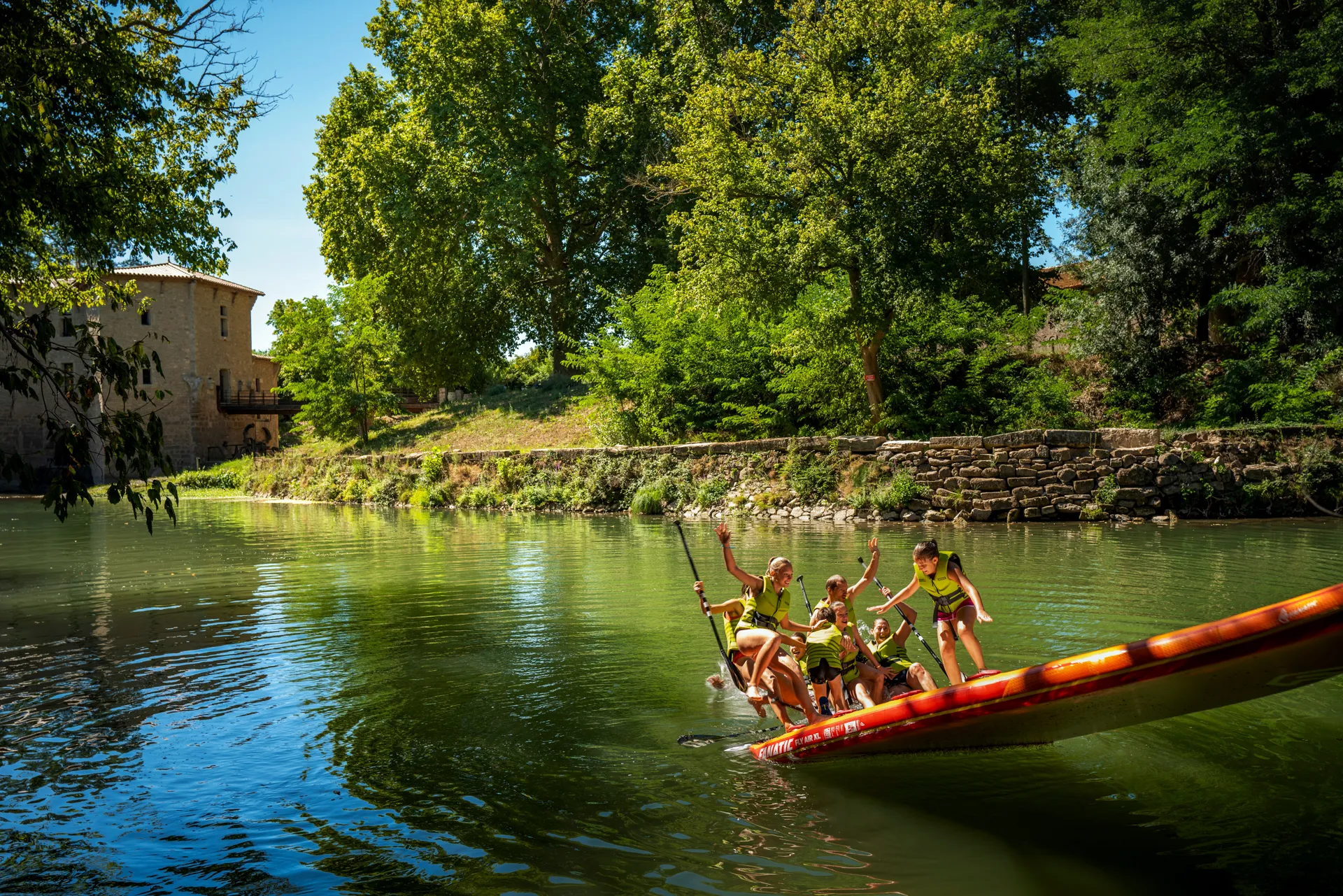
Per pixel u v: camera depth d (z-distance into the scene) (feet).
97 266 37.01
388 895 13.64
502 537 63.67
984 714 16.35
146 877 14.32
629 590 39.75
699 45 108.17
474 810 16.74
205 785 18.02
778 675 21.59
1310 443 61.46
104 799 17.38
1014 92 99.55
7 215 26.81
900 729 17.31
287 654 28.81
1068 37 95.25
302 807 16.92
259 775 18.52
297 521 82.74
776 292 74.02
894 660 22.45
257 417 214.90
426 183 121.08
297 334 138.00
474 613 35.14
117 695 24.27
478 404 134.62
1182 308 85.40
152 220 42.16
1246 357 77.41
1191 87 77.46
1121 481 62.34
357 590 41.14
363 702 23.54
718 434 89.35
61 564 51.90
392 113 141.59
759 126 79.66
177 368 190.29
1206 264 81.30
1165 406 78.43
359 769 18.80
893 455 68.85
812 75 72.02
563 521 76.28
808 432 83.10
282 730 21.33
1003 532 57.72
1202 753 19.10
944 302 78.18
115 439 20.48
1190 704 15.87
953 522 64.03
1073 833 15.52
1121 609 32.12
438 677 25.89
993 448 65.10
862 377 79.82
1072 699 15.39
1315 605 12.73
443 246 131.13
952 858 14.71
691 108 79.41
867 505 67.51
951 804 16.89
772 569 23.79
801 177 71.51
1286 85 70.69
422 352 137.59
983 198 69.77
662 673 26.18
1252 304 78.54
